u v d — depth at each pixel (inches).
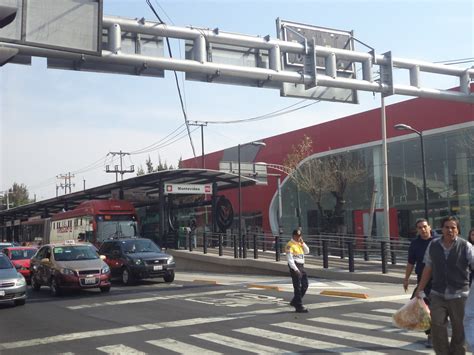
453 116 1235.2
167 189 1157.7
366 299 536.1
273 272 908.0
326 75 647.1
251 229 1745.8
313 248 1119.6
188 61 574.9
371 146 1449.3
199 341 347.6
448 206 1256.2
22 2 418.3
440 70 719.1
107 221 1106.1
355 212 1509.6
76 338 372.8
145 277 779.4
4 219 2191.2
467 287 254.5
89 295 655.8
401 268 812.6
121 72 569.6
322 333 362.9
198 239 1373.0
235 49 609.0
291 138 1724.9
